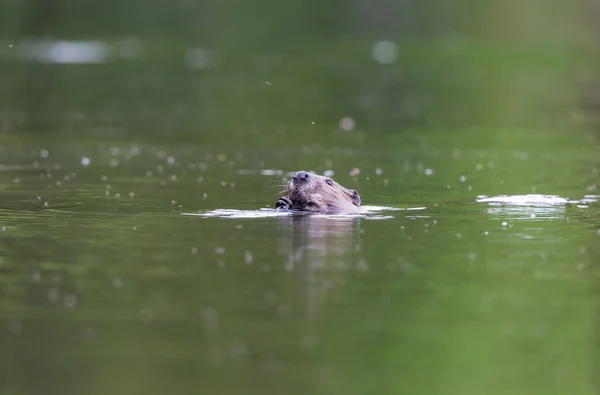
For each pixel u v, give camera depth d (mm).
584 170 38781
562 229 25203
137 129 51062
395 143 47469
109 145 44750
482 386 14039
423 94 70625
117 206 28688
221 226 25172
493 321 17078
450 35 112312
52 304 17703
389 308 17672
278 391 13727
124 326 16422
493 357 15281
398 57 96312
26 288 18734
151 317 16891
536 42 107938
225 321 16719
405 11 122500
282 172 37406
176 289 18688
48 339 15750
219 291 18578
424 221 26297
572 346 15781
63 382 13875
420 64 90938
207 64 88812
